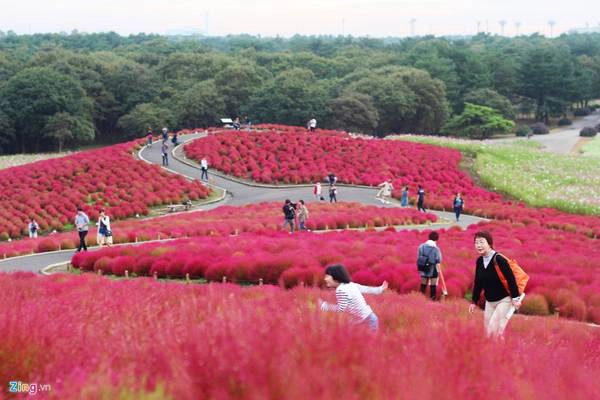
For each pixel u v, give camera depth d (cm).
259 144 8169
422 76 15438
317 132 9319
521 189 7006
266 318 820
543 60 18275
